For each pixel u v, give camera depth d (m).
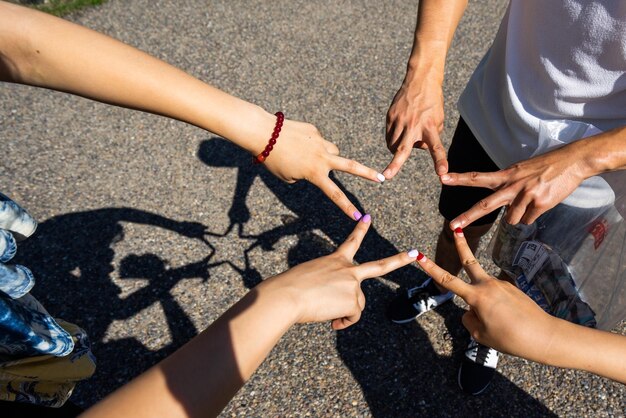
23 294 1.12
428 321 2.22
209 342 0.80
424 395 2.03
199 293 2.32
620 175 1.29
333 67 3.40
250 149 1.27
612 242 1.38
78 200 2.64
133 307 2.27
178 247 2.47
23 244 2.46
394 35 3.64
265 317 0.85
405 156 1.46
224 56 3.45
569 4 1.18
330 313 0.93
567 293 1.50
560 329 0.96
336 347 2.15
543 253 1.53
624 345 0.95
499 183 1.28
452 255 2.01
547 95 1.34
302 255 2.45
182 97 1.13
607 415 1.98
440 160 1.40
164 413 0.73
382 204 2.65
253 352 0.81
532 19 1.29
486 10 3.86
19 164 2.79
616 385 2.05
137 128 2.99
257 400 2.02
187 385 0.75
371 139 2.98
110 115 3.06
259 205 2.64
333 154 1.37
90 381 2.06
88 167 2.79
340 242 2.50
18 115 3.05
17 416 1.17
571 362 0.95
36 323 1.13
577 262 1.49
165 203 2.64
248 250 2.46
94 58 1.03
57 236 2.49
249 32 3.62
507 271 1.66
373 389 2.04
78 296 2.29
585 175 1.19
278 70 3.37
